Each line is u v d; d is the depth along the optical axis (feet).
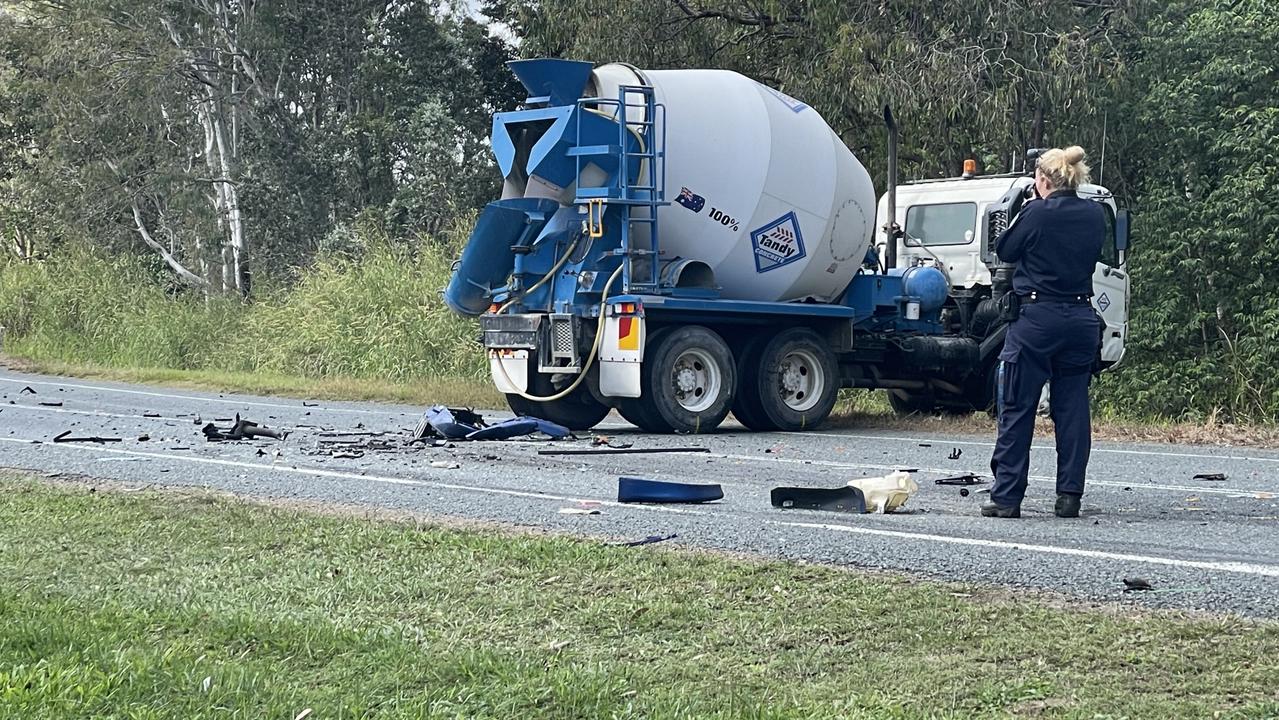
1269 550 22.07
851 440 46.85
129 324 106.11
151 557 21.04
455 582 19.02
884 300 56.34
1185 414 67.62
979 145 79.30
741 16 82.69
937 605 17.21
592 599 17.88
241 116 122.72
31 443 41.01
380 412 59.31
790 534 23.38
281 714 12.87
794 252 52.47
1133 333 70.18
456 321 82.48
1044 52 72.43
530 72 49.16
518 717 12.99
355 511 26.43
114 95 120.37
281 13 118.93
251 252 120.67
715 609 17.28
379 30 120.47
